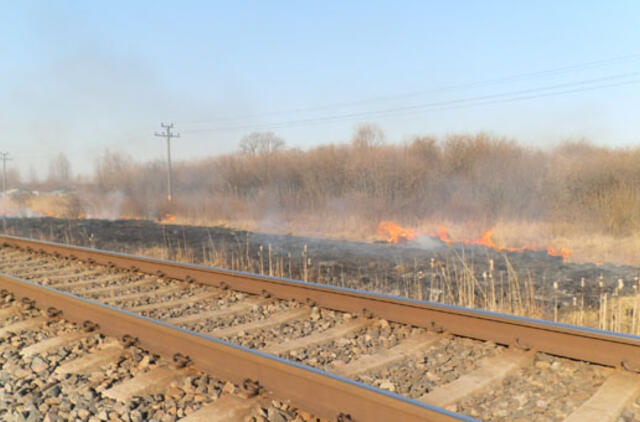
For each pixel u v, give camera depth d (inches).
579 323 253.1
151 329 192.9
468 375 168.9
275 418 139.7
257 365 155.9
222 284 299.1
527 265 408.2
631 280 345.1
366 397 128.2
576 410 143.0
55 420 144.0
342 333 216.2
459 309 207.6
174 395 157.1
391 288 338.3
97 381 170.4
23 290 275.9
